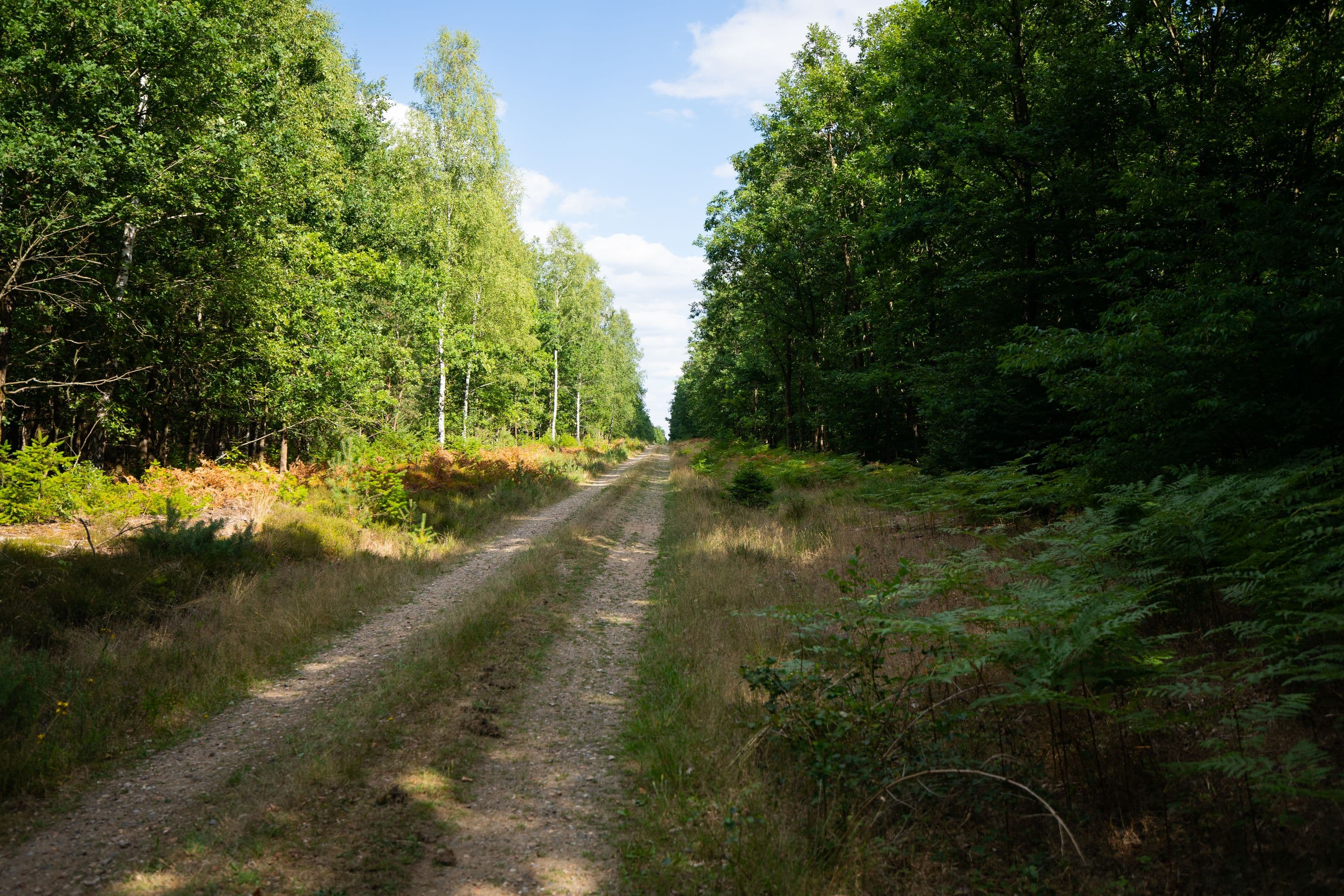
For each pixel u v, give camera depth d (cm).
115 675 619
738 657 686
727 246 2934
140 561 882
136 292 1583
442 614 926
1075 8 1526
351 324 2098
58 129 1244
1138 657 444
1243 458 725
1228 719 372
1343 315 629
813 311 2941
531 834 420
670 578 1122
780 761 481
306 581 967
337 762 493
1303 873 318
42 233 1270
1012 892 341
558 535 1493
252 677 670
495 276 3156
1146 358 767
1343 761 369
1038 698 388
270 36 1897
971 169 1655
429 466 2148
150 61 1366
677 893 355
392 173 2716
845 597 809
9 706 524
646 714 593
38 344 1507
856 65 2584
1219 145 1113
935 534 1105
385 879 369
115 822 420
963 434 1465
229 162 1473
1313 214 754
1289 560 497
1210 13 1270
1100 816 386
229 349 1764
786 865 360
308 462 2208
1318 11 832
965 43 1667
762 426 4344
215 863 378
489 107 3059
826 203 2564
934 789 418
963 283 1531
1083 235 1448
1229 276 788
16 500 1122
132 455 1906
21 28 1205
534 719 599
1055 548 685
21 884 354
